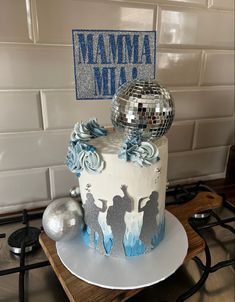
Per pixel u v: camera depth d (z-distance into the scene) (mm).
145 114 339
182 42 542
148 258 392
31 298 391
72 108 511
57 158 537
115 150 350
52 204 408
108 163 342
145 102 338
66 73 487
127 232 377
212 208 545
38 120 500
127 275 364
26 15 438
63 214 393
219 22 555
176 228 458
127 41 499
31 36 450
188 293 373
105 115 533
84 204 394
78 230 408
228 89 622
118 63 505
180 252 404
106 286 348
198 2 524
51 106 499
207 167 682
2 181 519
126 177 344
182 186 635
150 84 360
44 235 449
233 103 641
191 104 601
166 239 431
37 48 459
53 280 420
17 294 396
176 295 406
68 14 456
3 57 448
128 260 388
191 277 436
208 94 606
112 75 509
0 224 508
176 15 518
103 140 380
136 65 518
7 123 485
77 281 363
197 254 438
